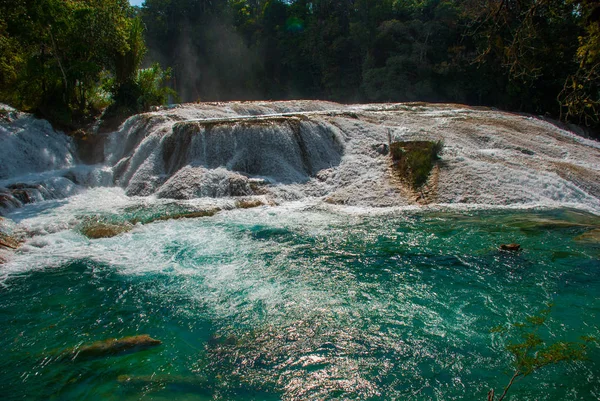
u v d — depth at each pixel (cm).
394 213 1272
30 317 702
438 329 657
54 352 607
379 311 713
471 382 539
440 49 4350
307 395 525
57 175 1670
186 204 1370
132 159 1686
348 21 5394
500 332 641
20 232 1111
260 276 852
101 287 810
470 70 4031
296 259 934
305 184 1565
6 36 2314
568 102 1217
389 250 977
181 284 821
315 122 1769
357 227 1145
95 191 1597
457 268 873
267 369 574
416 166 1501
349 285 809
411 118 2047
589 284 788
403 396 519
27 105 2272
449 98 4441
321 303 743
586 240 1004
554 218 1186
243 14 6725
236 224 1185
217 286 812
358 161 1623
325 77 5288
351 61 5272
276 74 6231
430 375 555
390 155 1612
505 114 2470
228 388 537
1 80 2486
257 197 1426
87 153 1925
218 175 1516
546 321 667
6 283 827
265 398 520
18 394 522
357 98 5025
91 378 554
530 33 1239
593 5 1013
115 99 2364
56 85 2195
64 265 912
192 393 526
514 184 1433
